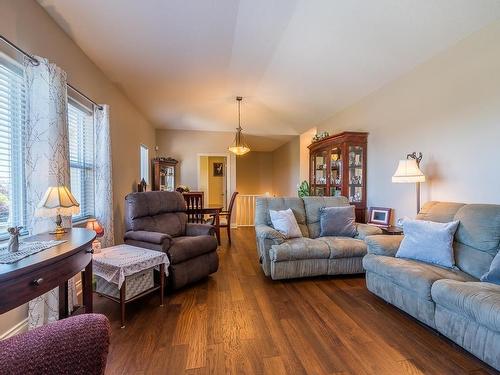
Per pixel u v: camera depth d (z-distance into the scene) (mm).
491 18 2236
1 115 1720
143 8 2324
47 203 1606
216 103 5055
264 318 2156
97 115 2988
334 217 3438
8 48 1694
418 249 2314
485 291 1590
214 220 4766
